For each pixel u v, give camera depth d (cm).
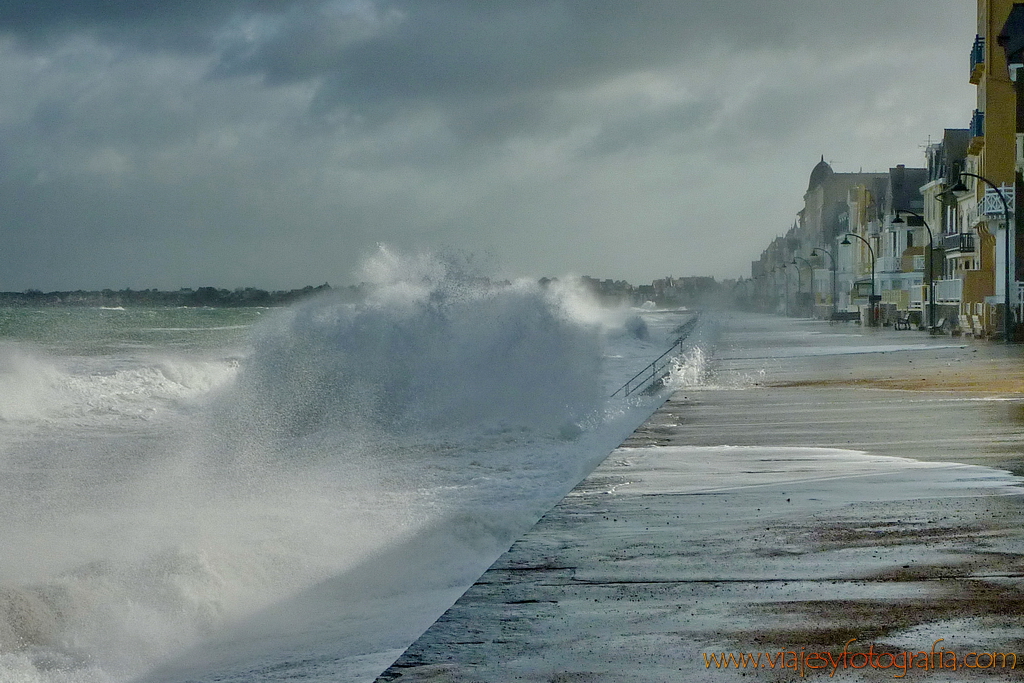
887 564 717
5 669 742
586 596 650
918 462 1259
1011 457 1290
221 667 731
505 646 546
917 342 5431
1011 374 2925
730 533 841
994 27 6394
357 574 1022
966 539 795
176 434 2398
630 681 488
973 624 568
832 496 1015
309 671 700
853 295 13588
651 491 1077
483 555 1116
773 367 3575
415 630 814
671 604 627
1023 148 6309
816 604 618
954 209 8544
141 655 772
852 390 2536
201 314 16625
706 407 2195
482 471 1777
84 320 11494
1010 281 5250
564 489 1560
